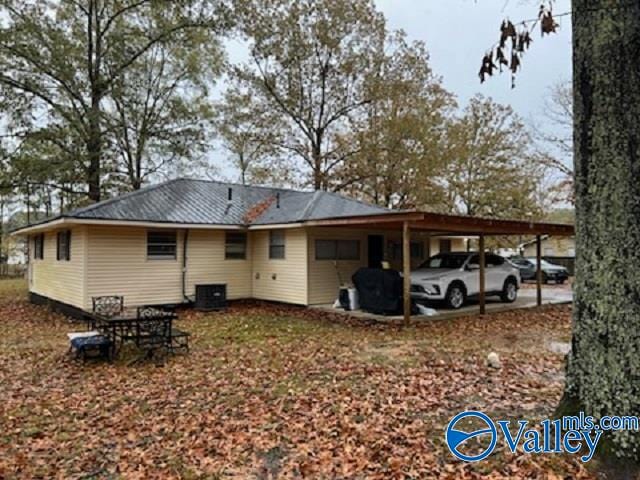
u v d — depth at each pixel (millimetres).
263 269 14586
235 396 5418
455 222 10102
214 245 14055
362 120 23734
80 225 11672
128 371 6629
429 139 22875
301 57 23031
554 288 20406
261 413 4832
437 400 5094
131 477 3594
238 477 3533
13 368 6910
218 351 7836
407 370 6387
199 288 12977
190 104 21906
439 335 9117
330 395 5336
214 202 15023
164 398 5422
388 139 22703
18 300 16672
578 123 3361
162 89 21609
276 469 3641
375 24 23031
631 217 3105
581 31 3314
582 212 3359
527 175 25094
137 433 4430
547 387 5496
